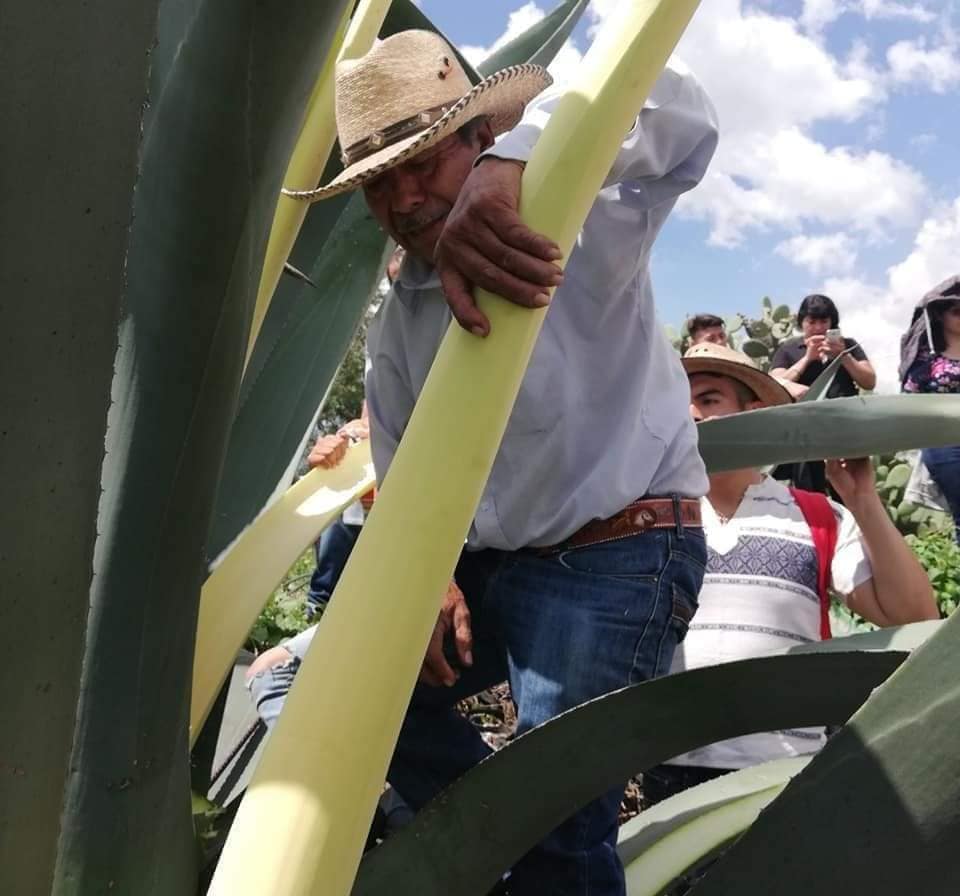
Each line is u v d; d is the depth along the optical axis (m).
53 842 0.41
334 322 1.07
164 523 0.52
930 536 4.78
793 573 1.59
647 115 0.83
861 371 3.04
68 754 0.40
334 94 0.85
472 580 1.18
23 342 0.36
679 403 1.14
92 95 0.35
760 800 1.04
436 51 1.01
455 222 0.50
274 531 0.94
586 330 1.03
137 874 0.55
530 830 0.67
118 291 0.38
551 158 0.49
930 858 0.46
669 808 1.08
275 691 1.61
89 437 0.38
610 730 0.65
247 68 0.44
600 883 0.98
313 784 0.41
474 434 0.45
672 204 0.97
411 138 0.97
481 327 0.47
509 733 2.30
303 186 0.84
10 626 0.37
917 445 1.05
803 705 0.63
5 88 0.34
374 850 0.68
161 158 0.47
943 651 0.47
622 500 1.06
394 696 0.43
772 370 3.50
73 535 0.38
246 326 0.52
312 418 1.03
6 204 0.35
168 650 0.54
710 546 1.62
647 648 1.06
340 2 0.44
